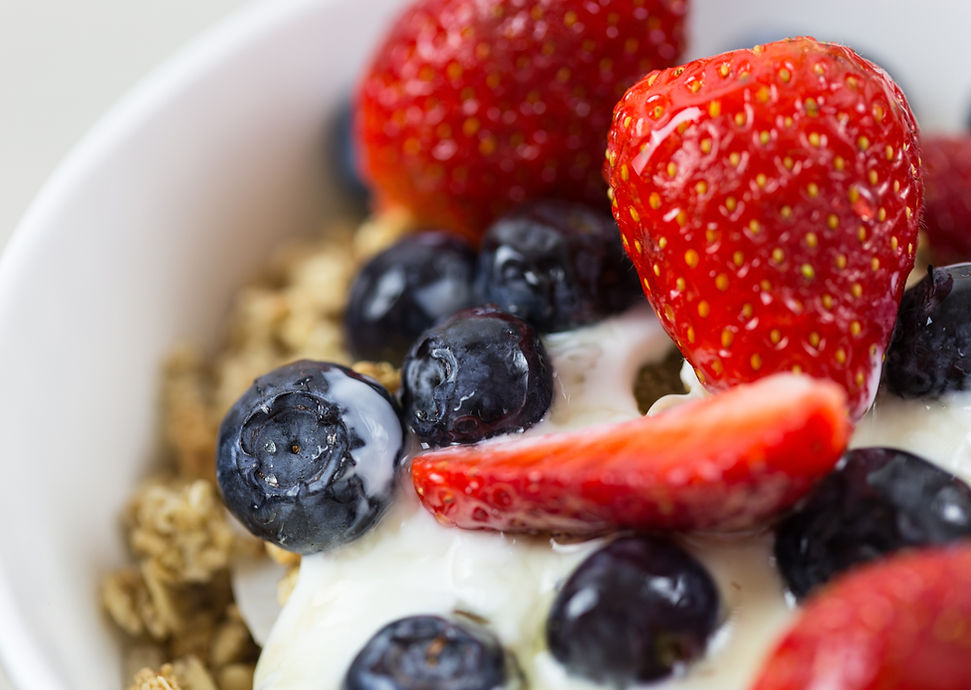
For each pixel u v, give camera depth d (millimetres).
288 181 223
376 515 173
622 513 159
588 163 200
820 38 228
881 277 165
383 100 206
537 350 174
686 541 164
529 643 163
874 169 164
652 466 155
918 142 171
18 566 172
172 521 190
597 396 178
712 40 228
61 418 187
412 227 220
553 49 194
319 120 222
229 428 175
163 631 186
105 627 183
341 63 222
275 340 221
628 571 158
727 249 163
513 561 168
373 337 195
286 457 172
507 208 204
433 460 170
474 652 160
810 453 153
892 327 168
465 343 172
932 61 227
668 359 182
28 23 281
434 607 168
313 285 222
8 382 180
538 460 162
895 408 172
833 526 158
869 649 142
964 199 206
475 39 196
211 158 212
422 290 194
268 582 188
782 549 162
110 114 204
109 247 198
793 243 162
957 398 171
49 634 171
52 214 192
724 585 162
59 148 262
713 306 165
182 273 210
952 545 155
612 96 196
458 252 197
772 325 163
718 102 163
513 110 197
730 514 158
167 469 205
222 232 216
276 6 217
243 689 185
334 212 231
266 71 215
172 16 282
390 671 160
